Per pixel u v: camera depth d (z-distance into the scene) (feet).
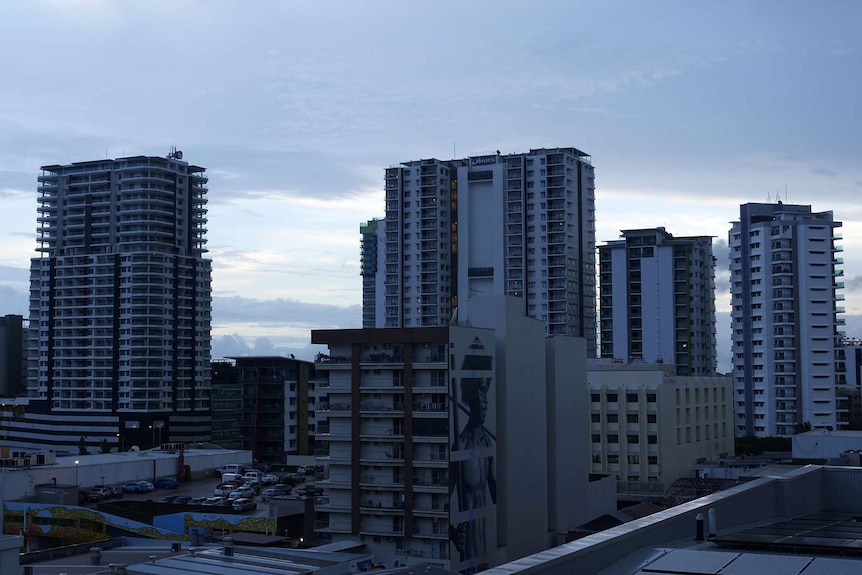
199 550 300.81
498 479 377.71
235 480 574.15
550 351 430.61
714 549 117.91
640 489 526.57
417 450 345.72
